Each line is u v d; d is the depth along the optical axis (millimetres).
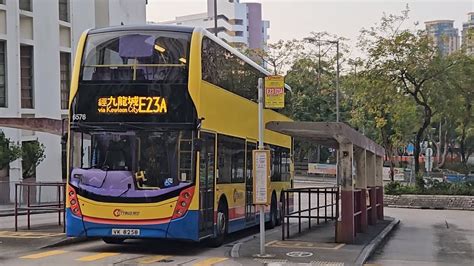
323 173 63219
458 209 36781
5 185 30562
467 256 15945
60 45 35438
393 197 38406
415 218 30016
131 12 44281
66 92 36000
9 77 31031
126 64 13766
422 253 16453
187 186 13328
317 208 21672
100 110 13656
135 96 13602
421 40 37094
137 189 13305
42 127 19453
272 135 21312
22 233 16906
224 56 15945
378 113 39219
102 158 13539
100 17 40469
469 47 39562
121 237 13602
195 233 13359
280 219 22406
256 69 19562
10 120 19203
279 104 13164
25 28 32750
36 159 31672
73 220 13508
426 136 66875
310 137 17156
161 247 15422
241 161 17531
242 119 17672
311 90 58750
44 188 32656
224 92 15820
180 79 13648
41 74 33594
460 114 39312
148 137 13492
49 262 12523
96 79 13789
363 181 19734
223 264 12453
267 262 12789
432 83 37531
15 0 31453
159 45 13812
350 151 16297
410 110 40938
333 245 15820
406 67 37062
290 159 24625
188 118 13516
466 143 76938
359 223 19609
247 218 18078
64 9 36125
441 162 68125
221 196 15469
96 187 13422
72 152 13688
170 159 13391
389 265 13828
